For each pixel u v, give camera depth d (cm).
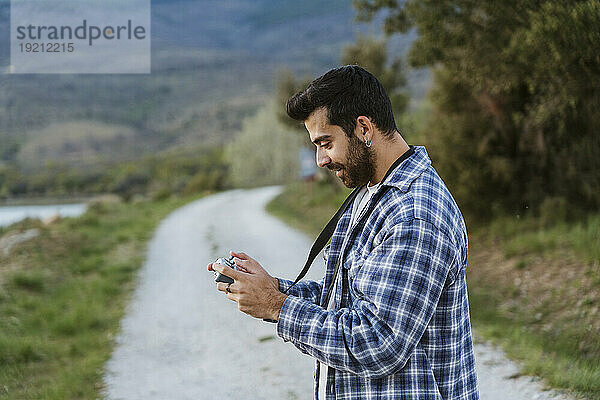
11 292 786
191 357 555
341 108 150
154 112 15162
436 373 146
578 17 547
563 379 406
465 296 154
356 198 170
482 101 914
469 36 697
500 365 458
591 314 534
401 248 140
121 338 627
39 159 9381
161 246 1315
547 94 743
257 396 452
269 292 149
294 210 1931
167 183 6794
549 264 681
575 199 831
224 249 1212
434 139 988
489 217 934
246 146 5725
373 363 137
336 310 147
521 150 903
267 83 19825
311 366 505
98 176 7731
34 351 552
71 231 1371
